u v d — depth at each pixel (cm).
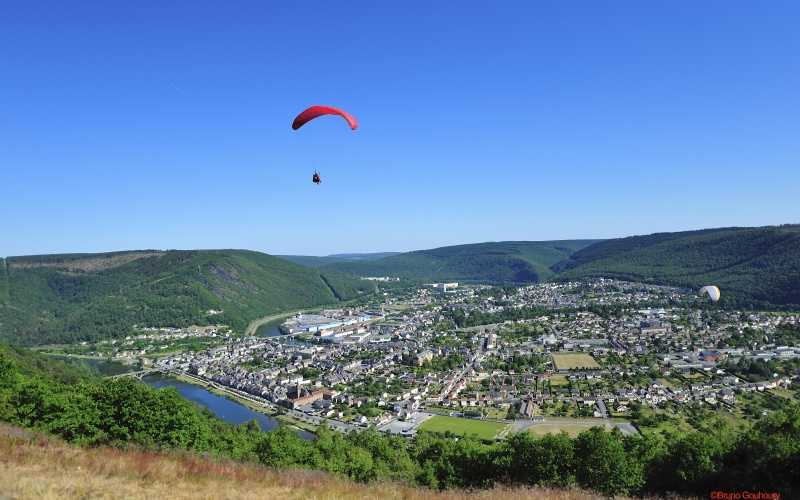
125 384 7706
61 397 7981
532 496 4816
